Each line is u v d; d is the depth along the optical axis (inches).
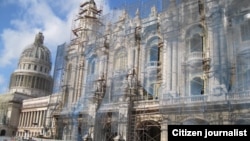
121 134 1513.3
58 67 2370.8
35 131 3105.3
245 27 1279.5
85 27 2385.6
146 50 1734.7
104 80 1886.1
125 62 1839.3
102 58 1983.3
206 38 1418.6
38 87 4212.6
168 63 1486.2
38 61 4414.4
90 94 1910.7
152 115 1465.3
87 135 1705.2
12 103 3587.6
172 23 1504.7
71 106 2068.2
